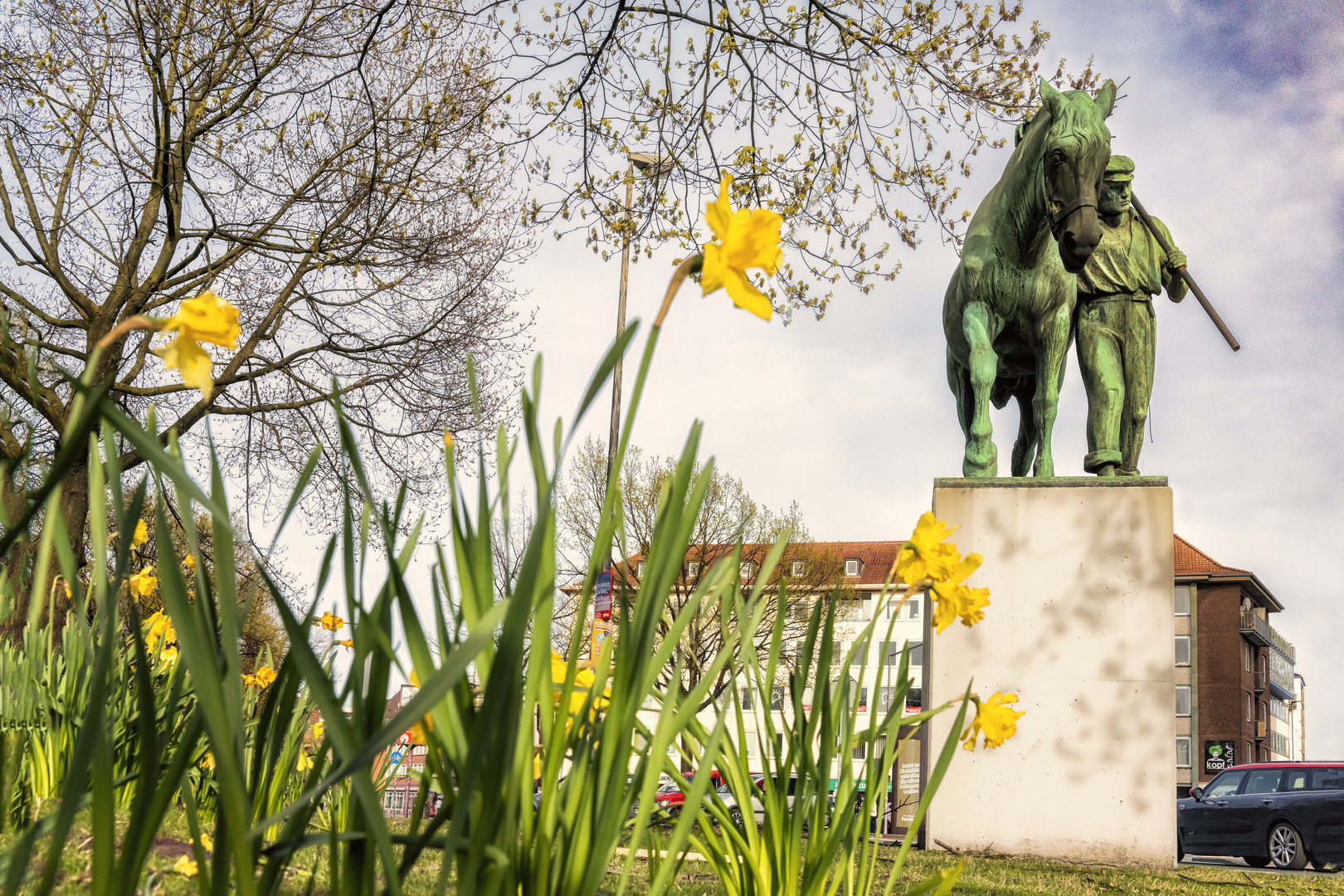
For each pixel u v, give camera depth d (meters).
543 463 1.20
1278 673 66.44
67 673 2.97
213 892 0.99
